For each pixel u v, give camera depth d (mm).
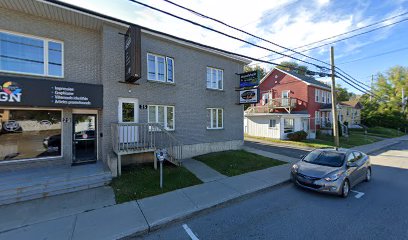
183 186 7133
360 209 5570
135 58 8227
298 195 6688
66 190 6387
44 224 4625
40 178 6602
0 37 7461
